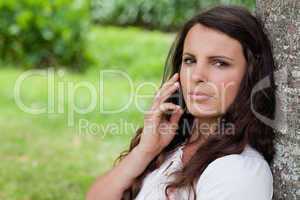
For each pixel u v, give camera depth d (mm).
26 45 15562
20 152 9688
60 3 15680
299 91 3445
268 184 3295
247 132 3480
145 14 20891
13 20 15594
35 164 9156
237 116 3484
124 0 20984
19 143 10070
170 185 3449
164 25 20656
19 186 8344
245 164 3270
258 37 3473
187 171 3439
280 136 3539
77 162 9336
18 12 15594
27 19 15414
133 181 3785
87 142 10234
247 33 3434
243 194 3203
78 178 8633
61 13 15711
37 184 8406
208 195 3287
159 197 3523
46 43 15594
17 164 9148
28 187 8312
